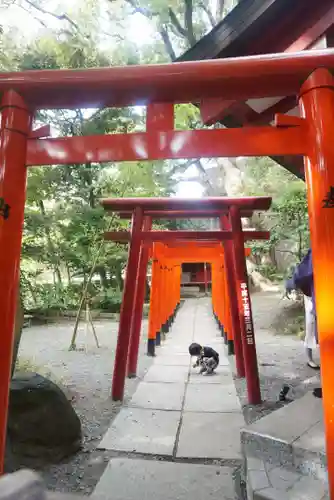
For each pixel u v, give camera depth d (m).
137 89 2.43
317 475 2.66
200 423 4.28
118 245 12.67
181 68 2.35
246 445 3.12
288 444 2.87
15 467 3.13
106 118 9.95
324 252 2.08
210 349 6.74
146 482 3.04
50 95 2.48
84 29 9.38
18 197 2.42
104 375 6.59
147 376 6.44
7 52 9.02
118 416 4.51
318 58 2.21
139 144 2.43
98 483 3.02
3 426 2.28
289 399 5.06
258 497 2.50
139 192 11.10
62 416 3.55
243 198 5.68
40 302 14.53
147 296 17.30
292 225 10.27
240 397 5.28
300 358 7.56
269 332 10.84
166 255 10.36
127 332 5.34
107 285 15.67
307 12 3.12
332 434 1.99
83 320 13.83
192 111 11.63
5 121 2.44
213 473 3.17
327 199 2.09
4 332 2.30
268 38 3.39
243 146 2.34
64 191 10.86
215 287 13.32
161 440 3.82
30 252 10.77
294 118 2.27
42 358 8.04
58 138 2.49
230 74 2.29
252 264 20.11
